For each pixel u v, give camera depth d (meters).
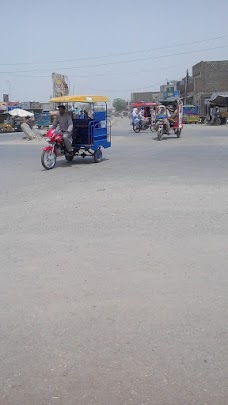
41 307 4.12
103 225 6.87
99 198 8.95
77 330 3.69
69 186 10.52
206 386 2.94
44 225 6.99
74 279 4.74
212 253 5.44
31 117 49.38
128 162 14.78
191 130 34.19
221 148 18.78
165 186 10.02
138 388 2.94
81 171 12.98
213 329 3.65
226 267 4.97
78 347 3.44
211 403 2.78
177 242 5.91
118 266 5.08
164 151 18.16
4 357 3.34
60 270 5.01
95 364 3.21
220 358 3.24
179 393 2.88
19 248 5.86
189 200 8.48
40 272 4.97
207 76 61.81
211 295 4.28
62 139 13.83
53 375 3.10
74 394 2.90
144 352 3.34
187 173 11.90
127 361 3.23
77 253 5.58
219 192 9.15
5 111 53.81
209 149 18.48
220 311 3.96
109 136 15.95
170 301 4.17
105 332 3.65
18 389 2.96
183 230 6.46
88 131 14.39
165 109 24.53
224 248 5.61
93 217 7.40
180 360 3.23
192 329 3.66
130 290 4.43
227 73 61.25
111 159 15.80
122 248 5.72
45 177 12.06
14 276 4.88
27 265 5.20
